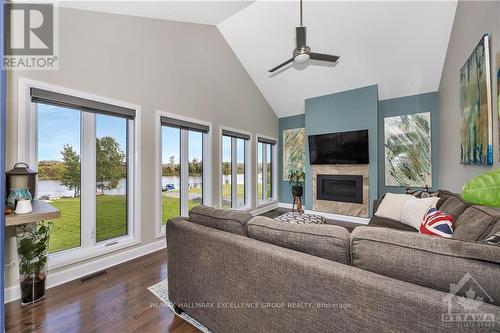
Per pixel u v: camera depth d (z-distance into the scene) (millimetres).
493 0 1712
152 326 1570
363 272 879
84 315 1678
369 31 3416
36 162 2037
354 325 853
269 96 5406
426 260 796
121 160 2717
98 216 2510
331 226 1129
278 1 3258
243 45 4223
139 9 2564
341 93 4637
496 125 1696
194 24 3531
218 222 1461
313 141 4977
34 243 1827
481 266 720
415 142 4230
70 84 2168
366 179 4398
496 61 1656
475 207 1597
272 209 5812
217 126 4051
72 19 2182
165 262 2605
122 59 2590
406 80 4004
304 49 2555
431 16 3027
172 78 3197
